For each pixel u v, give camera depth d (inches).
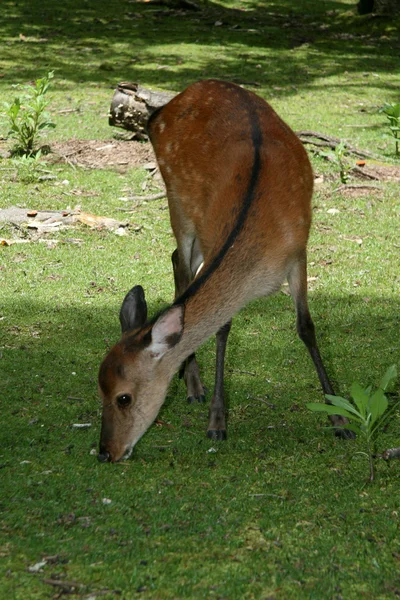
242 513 263.6
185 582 227.9
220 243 313.3
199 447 311.6
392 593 226.1
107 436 290.4
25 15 1234.6
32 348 386.9
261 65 1024.9
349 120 807.7
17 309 423.5
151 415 295.4
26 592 222.2
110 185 609.6
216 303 302.2
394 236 532.7
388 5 1291.8
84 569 232.7
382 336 407.8
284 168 326.6
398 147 715.4
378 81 979.3
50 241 508.7
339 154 613.9
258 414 339.6
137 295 303.9
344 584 229.1
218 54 1067.3
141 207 572.4
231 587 226.2
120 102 696.4
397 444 315.3
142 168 644.1
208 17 1291.8
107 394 289.0
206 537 249.4
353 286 464.4
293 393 356.8
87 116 786.8
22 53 1027.3
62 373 365.4
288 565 236.7
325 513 264.8
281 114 815.7
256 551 243.0
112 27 1189.1
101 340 396.2
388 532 254.4
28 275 462.0
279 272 319.0
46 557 237.6
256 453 307.6
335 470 294.5
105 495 273.3
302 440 318.7
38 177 612.7
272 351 394.6
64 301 434.3
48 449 304.8
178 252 373.1
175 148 363.6
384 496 276.1
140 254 497.0
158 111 387.9
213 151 344.2
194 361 354.9
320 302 445.4
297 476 289.6
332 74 1002.7
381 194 603.5
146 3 1353.3
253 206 312.8
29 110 767.7
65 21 1210.0
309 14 1359.5
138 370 289.3
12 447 305.6
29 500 268.4
